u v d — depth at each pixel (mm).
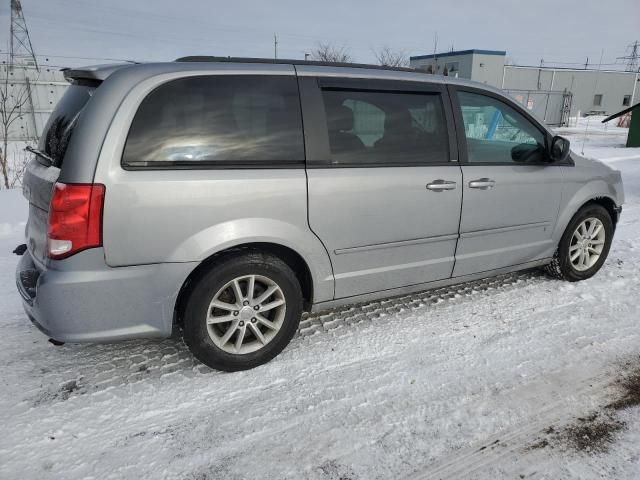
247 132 2842
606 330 3600
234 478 2223
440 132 3506
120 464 2285
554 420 2625
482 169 3654
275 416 2631
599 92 45312
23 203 7062
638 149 18312
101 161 2490
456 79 3648
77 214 2463
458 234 3637
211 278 2793
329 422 2590
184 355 3180
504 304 4008
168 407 2686
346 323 3648
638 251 5469
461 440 2471
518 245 4031
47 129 3006
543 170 4016
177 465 2287
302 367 3082
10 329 3486
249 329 3102
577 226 4355
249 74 2879
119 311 2633
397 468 2291
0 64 17031
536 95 38156
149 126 2609
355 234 3182
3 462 2270
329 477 2232
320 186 2996
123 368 3031
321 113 3049
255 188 2807
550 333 3545
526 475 2260
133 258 2594
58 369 3008
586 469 2295
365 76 3234
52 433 2465
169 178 2611
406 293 3619
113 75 2645
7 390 2789
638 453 2396
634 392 2875
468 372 3053
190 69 2754
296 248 2984
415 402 2756
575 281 4512
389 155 3287
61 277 2498
